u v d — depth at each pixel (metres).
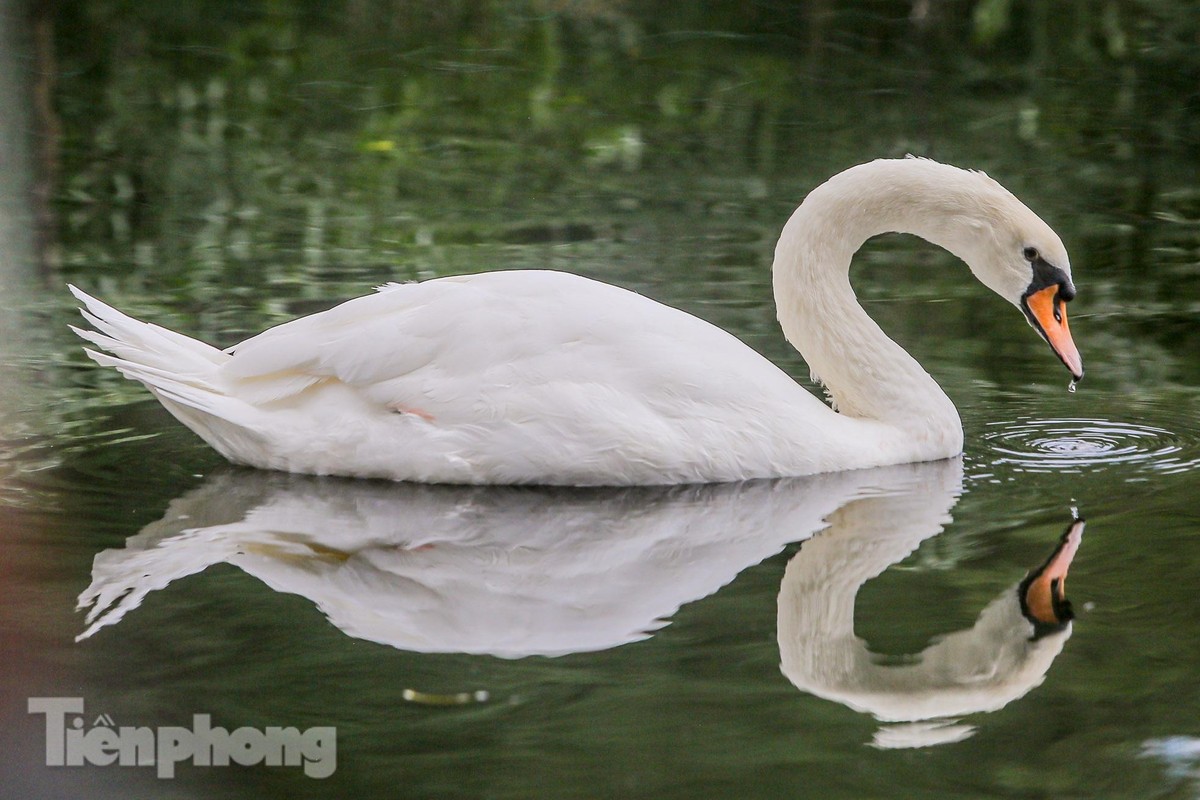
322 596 9.67
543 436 11.69
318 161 22.80
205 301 16.33
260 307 16.11
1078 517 11.19
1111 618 9.40
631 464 11.77
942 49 29.52
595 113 25.64
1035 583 9.96
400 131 24.48
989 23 29.59
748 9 32.00
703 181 21.75
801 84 27.34
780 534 10.95
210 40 29.78
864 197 12.96
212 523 10.96
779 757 7.71
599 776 7.50
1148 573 10.09
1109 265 18.28
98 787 7.37
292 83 27.19
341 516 11.18
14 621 9.20
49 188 20.98
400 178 21.97
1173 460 12.47
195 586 9.80
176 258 17.97
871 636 9.18
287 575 10.02
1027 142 23.84
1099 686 8.53
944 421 12.76
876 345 12.92
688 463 11.84
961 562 10.37
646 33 30.70
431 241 18.80
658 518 11.27
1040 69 28.12
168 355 12.21
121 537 10.66
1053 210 20.53
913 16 31.17
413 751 7.70
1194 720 8.12
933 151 23.23
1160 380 14.64
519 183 21.73
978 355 15.41
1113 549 10.53
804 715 8.16
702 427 11.84
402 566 10.26
